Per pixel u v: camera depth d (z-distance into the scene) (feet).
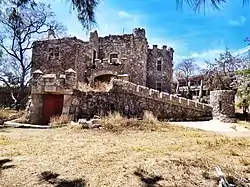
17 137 35.37
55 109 60.64
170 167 21.36
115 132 40.83
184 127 49.78
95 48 95.96
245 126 59.26
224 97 69.82
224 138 36.88
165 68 107.86
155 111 64.75
